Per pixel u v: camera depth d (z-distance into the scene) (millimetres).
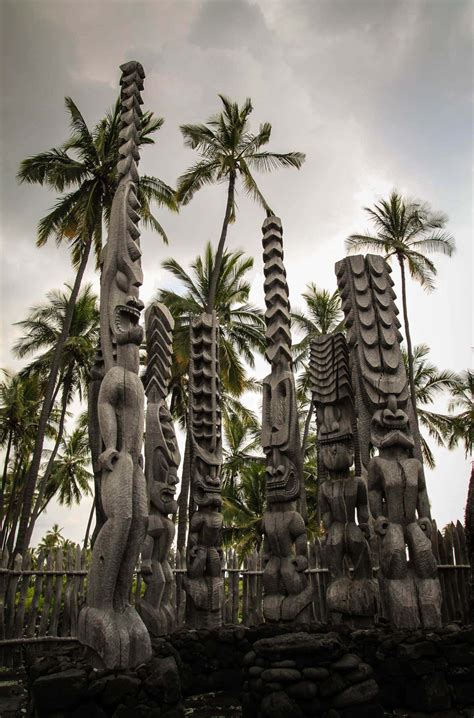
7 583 8836
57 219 19797
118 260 6555
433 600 6504
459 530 9414
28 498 17234
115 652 4820
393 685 5914
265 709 5145
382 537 6980
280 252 10086
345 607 7652
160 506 8156
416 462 7305
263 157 20516
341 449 8742
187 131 20391
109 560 5160
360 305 8430
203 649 7141
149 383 9203
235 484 32062
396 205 23875
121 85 8055
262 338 24797
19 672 7953
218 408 9945
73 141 19891
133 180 7309
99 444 6312
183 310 24109
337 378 9117
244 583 10625
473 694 5715
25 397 27750
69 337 23547
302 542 7938
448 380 27797
